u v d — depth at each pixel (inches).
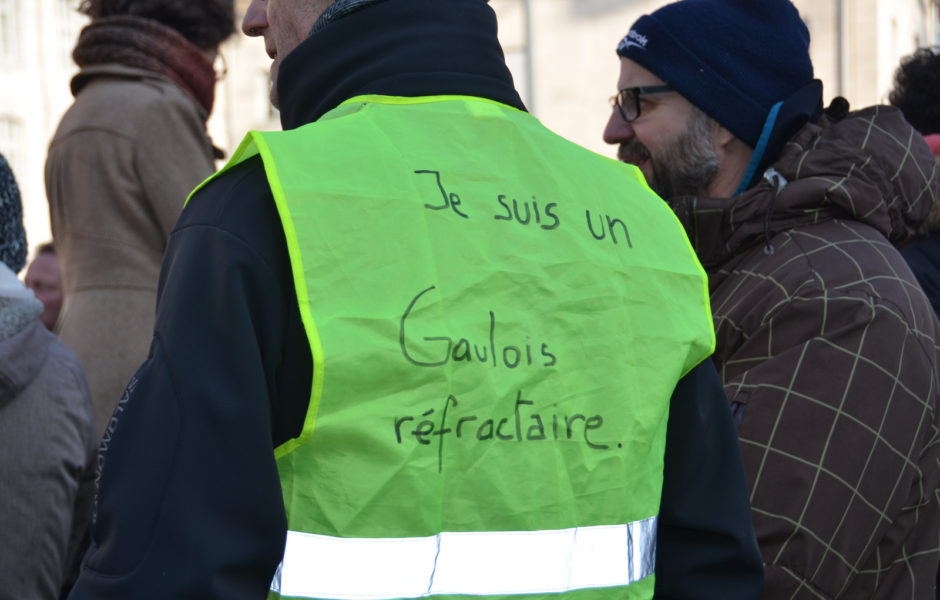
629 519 51.5
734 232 82.0
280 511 43.3
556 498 48.6
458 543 46.8
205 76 120.3
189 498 42.4
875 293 74.5
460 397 46.6
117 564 42.6
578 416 49.7
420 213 47.5
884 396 71.3
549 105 383.2
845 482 70.1
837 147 82.6
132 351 110.4
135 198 112.6
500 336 47.9
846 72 424.8
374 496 44.8
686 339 54.2
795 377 72.2
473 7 55.0
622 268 52.7
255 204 46.0
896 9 440.5
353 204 46.3
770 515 70.1
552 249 50.3
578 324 50.1
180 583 41.4
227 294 44.3
